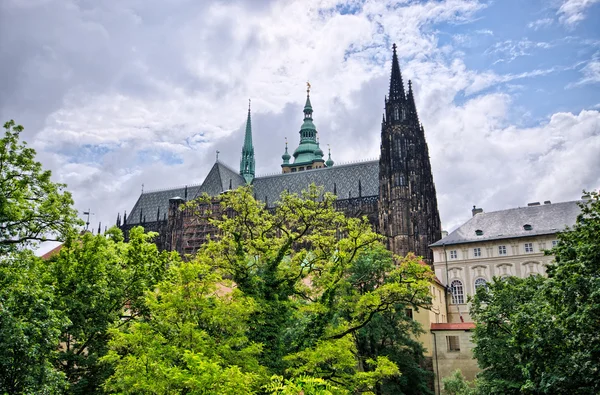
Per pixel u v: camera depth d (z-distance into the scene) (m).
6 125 49.09
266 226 56.56
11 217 46.72
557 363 47.66
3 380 37.16
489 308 68.31
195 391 32.38
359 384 45.00
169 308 39.97
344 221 56.00
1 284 40.91
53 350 44.28
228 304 41.59
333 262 54.97
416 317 99.69
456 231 138.25
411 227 167.38
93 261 53.12
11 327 36.69
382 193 174.88
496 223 134.75
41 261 52.06
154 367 34.91
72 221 50.78
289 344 51.38
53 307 47.44
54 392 40.81
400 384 79.12
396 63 186.62
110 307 52.69
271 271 52.47
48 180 50.47
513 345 56.31
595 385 44.84
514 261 127.38
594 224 47.03
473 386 90.12
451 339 98.75
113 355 37.19
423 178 179.00
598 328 44.00
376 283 77.56
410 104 182.38
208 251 54.22
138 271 55.81
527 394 55.00
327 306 50.00
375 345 77.75
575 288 44.72
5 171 48.44
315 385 24.11
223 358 38.81
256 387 38.09
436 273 135.38
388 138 178.12
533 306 55.31
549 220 128.75
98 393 48.16
